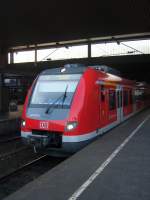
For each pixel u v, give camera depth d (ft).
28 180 33.47
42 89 41.01
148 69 187.01
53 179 21.91
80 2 101.40
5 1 96.58
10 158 43.52
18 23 129.59
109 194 18.76
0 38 165.07
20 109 102.06
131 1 101.65
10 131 68.95
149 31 157.07
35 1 97.96
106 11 114.32
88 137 38.24
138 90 84.99
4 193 29.50
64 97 38.83
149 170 24.07
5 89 90.22
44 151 38.45
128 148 33.09
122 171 23.85
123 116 59.47
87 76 40.09
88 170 24.26
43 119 37.63
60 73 41.42
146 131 46.32
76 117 36.68
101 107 43.16
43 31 148.66
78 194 18.79
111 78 49.83
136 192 19.07
